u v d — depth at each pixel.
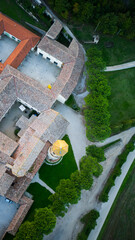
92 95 64.94
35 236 49.69
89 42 72.88
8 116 62.97
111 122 72.19
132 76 76.56
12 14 67.62
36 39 66.69
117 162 69.38
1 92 56.97
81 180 56.38
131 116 75.12
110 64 75.12
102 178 67.00
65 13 66.44
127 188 69.00
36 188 61.28
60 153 48.59
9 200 57.62
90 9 65.62
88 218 62.03
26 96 60.62
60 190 55.28
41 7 67.00
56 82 63.44
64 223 61.09
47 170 63.03
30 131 58.53
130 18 70.25
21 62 66.38
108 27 70.31
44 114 60.47
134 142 72.00
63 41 71.81
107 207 65.38
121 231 64.75
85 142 68.25
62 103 68.25
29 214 59.16
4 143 55.72
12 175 55.84
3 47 66.81
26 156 53.12
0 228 56.22
